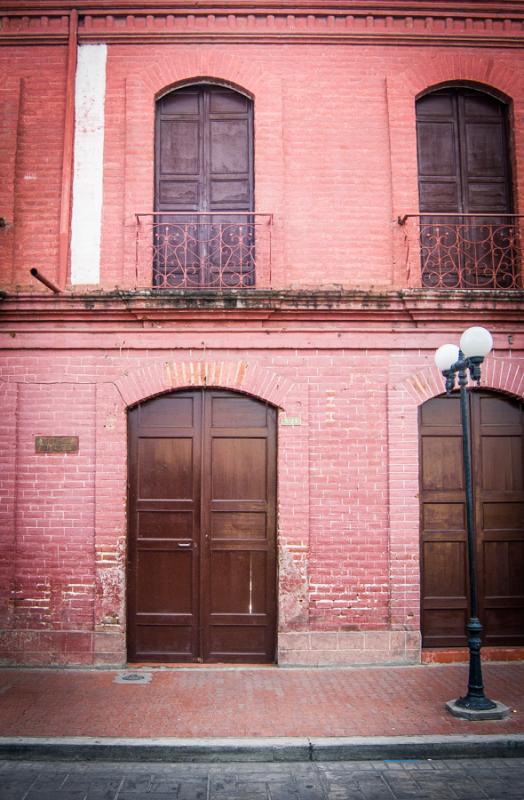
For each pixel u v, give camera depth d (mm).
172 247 7719
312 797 4547
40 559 7246
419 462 7578
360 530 7348
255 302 7246
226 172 7938
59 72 7832
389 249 7668
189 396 7559
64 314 7367
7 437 7344
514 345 7508
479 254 7953
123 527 7277
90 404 7414
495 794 4586
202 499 7453
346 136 7777
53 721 5562
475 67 7930
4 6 7766
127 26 7812
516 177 7891
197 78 7855
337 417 7449
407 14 7852
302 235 7641
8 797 4504
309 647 7184
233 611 7371
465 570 7527
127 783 4734
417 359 7512
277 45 7859
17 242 7594
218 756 5090
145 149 7711
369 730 5398
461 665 7188
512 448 7680
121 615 7191
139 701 6055
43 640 7141
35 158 7711
